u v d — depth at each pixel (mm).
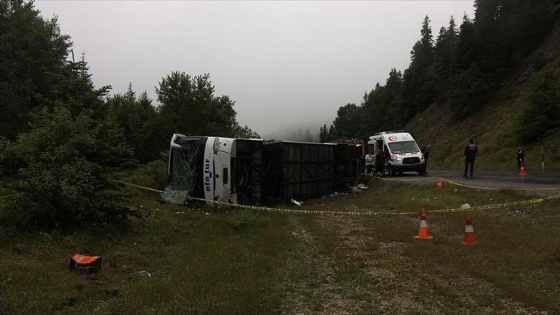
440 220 12305
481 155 41094
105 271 6938
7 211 9023
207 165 14992
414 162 26750
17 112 26672
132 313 5180
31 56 33000
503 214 12234
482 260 7855
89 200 9078
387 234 10578
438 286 6453
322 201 19953
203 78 33938
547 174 23891
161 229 10773
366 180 26188
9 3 37031
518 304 5660
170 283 6414
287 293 6281
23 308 5082
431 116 69375
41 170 8648
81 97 16562
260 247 9172
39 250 7547
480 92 53531
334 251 9094
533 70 47750
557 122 34375
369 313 5418
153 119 33000
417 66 90125
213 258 8117
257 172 16500
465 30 62875
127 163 11117
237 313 5168
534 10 52688
